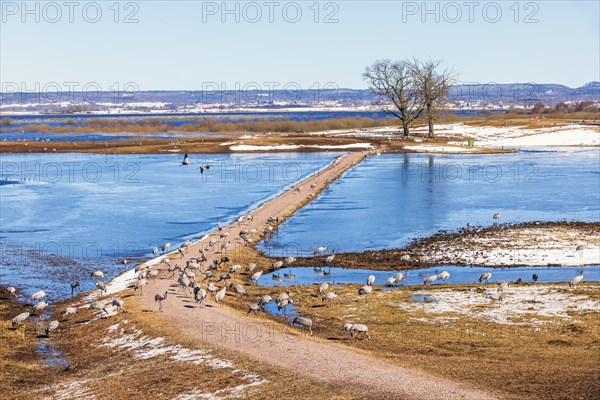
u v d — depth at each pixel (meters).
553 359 36.94
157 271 57.78
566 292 51.38
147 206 101.38
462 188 113.94
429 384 32.78
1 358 40.53
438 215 88.75
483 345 40.16
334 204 100.12
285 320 46.88
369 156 174.62
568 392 31.20
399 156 172.88
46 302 54.81
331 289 55.12
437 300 50.66
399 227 81.38
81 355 42.22
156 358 39.47
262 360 37.47
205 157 176.75
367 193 110.56
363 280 58.94
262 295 53.69
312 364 36.50
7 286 59.59
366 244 73.06
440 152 178.50
